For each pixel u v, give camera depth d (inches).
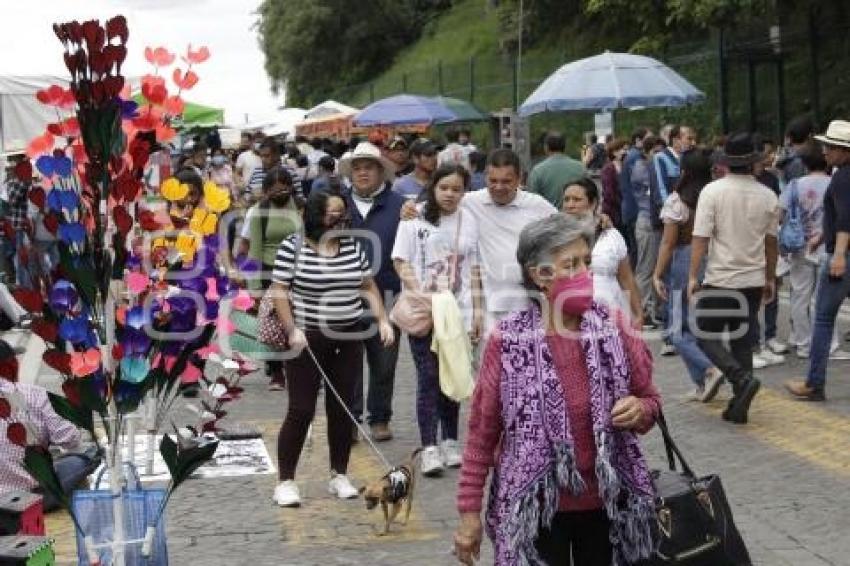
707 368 394.9
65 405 187.9
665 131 615.8
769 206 372.8
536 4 1477.6
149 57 187.8
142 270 189.6
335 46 2367.1
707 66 948.0
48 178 183.0
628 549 165.8
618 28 1343.5
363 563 260.7
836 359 468.1
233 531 284.2
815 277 465.4
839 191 378.6
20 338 532.7
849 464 326.0
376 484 277.4
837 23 860.0
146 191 192.9
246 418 406.0
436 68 1571.1
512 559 161.9
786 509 289.9
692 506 172.2
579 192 329.1
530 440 162.4
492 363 167.0
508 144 901.2
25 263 186.9
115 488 195.6
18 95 668.1
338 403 305.9
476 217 327.9
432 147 426.3
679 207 400.2
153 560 199.0
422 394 327.6
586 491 165.5
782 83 866.8
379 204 363.6
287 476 303.7
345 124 1277.1
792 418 378.0
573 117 1184.8
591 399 162.9
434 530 282.0
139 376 190.4
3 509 206.5
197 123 1041.5
